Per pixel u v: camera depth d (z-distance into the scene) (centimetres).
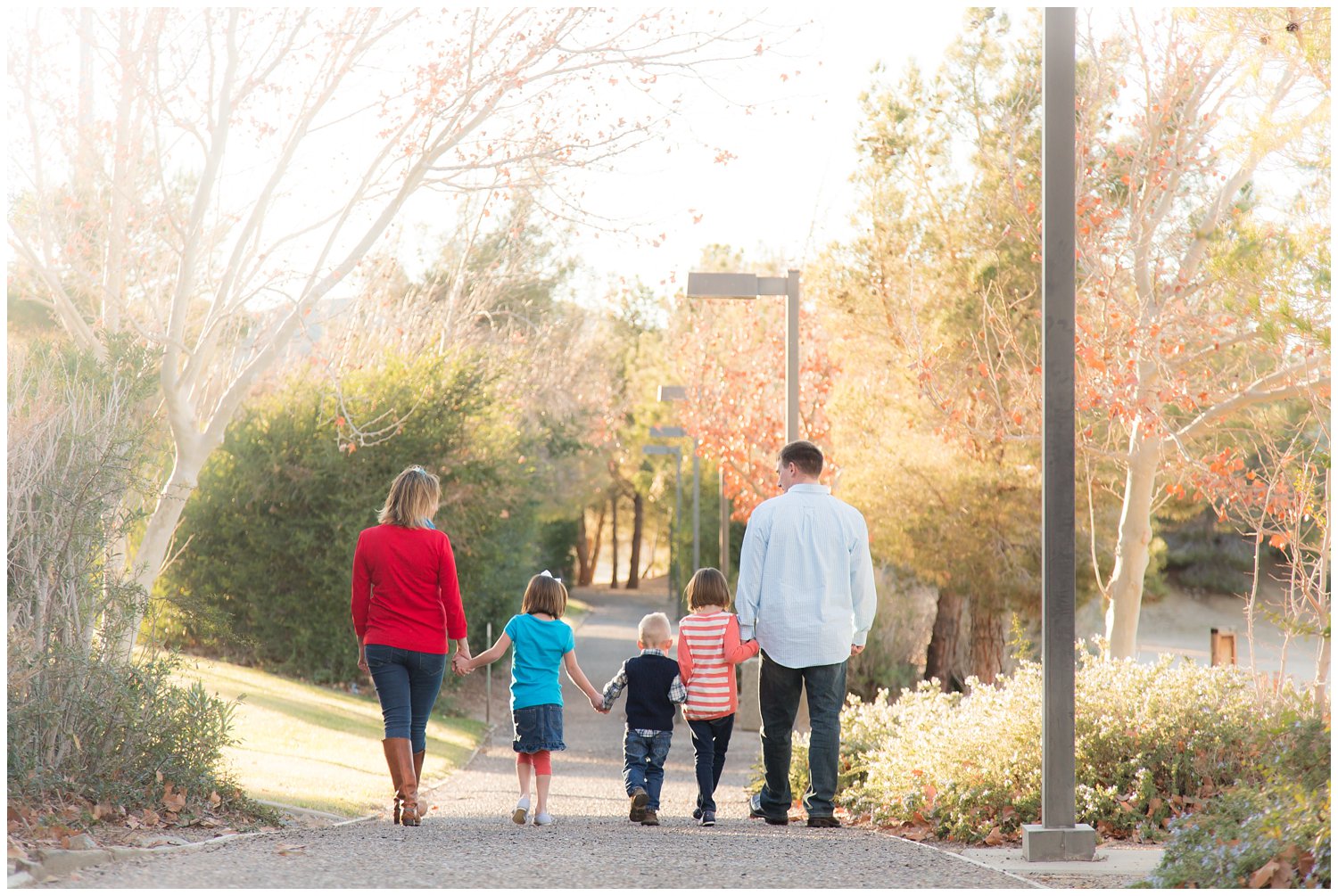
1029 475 1714
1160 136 1255
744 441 2623
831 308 1959
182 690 702
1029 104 1545
